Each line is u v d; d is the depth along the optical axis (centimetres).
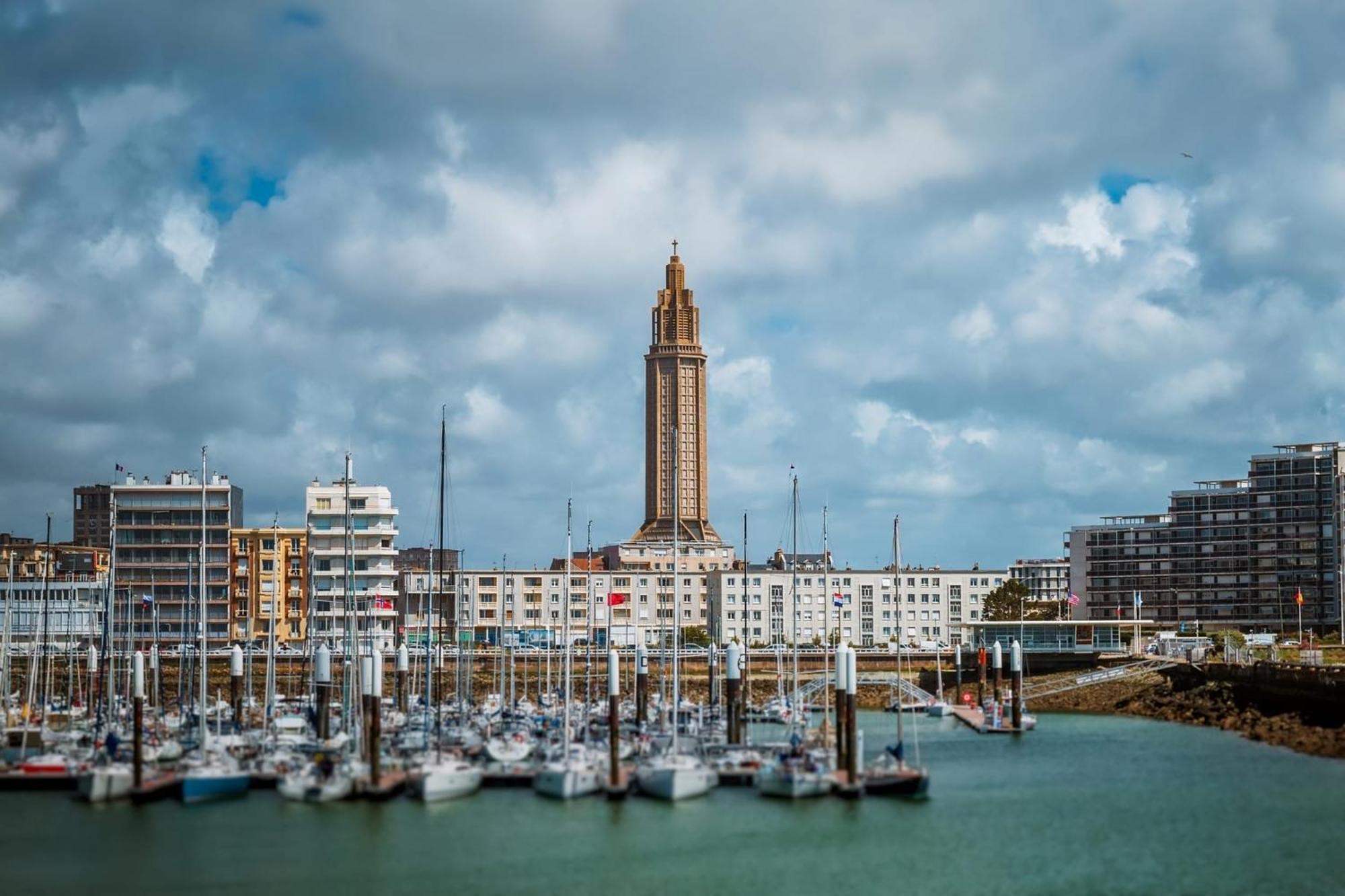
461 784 14400
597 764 15112
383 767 15125
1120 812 13975
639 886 11556
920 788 14650
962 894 11325
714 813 13788
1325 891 11294
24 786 15050
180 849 12575
